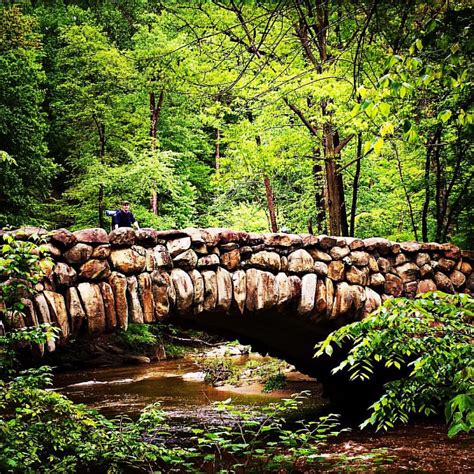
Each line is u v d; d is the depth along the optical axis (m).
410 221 16.19
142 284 6.56
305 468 6.29
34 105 20.16
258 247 7.74
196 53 10.84
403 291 9.13
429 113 11.01
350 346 9.49
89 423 4.73
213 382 14.99
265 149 13.39
